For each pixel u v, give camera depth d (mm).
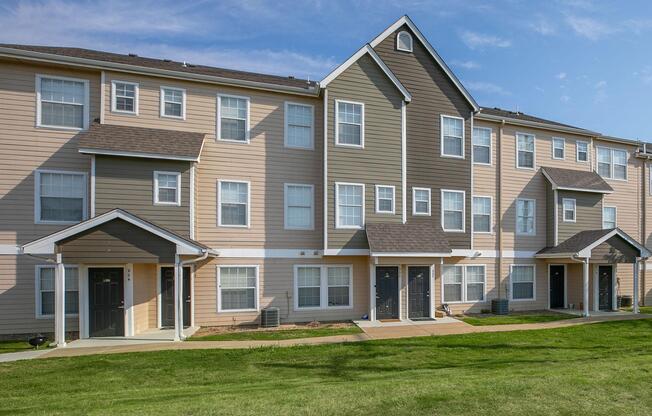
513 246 19094
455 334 13109
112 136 13188
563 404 6098
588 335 13258
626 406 6086
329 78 15352
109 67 13672
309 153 15883
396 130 16172
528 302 19172
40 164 13141
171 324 14109
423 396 6332
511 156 19469
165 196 13453
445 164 17156
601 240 17938
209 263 14555
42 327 12945
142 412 5727
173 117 14406
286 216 15469
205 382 8211
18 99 13062
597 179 20641
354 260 15969
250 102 15336
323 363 9664
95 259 11641
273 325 14477
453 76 17391
